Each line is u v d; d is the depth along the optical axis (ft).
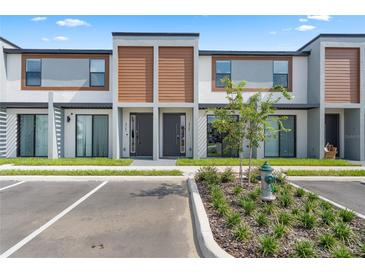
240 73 48.01
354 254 11.71
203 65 47.88
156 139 42.73
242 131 23.24
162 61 42.93
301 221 14.56
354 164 38.32
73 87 47.85
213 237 13.05
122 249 12.80
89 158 44.32
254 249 12.04
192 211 18.31
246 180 25.77
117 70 42.78
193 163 37.96
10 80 47.37
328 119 50.19
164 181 28.25
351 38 44.68
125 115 48.01
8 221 16.39
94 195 22.50
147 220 16.60
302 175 30.37
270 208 16.51
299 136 49.11
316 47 45.62
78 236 14.21
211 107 44.50
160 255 12.26
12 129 47.70
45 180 28.63
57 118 45.42
